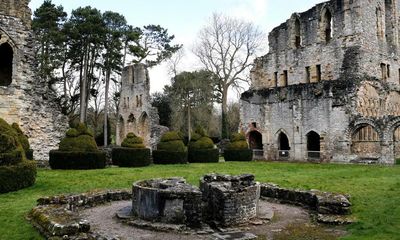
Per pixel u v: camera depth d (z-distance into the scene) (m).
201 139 32.34
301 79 42.72
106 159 27.61
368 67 37.78
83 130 24.98
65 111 50.47
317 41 41.16
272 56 46.09
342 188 16.48
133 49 51.09
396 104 39.97
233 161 33.97
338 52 38.97
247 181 13.66
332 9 39.78
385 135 30.31
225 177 13.82
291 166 28.80
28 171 16.59
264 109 40.16
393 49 41.44
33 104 27.47
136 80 52.72
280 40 45.25
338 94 34.12
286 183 18.45
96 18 44.19
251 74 48.00
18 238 9.57
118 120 56.88
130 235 10.48
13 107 26.69
